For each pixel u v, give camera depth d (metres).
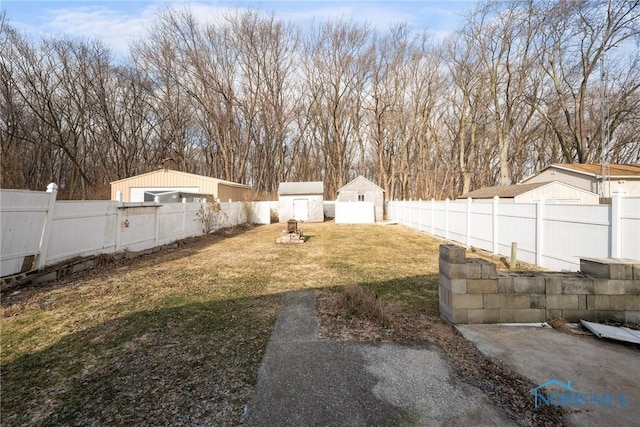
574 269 6.02
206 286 5.44
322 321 3.81
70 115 22.56
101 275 6.16
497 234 8.54
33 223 5.34
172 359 2.87
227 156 28.44
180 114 27.89
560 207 6.38
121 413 2.11
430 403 2.22
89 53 23.05
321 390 2.39
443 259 3.95
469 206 10.05
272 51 29.23
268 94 29.84
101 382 2.49
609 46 17.16
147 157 28.53
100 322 3.76
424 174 29.73
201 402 2.24
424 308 4.31
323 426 2.00
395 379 2.53
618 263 3.61
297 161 34.06
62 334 3.41
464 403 2.22
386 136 30.58
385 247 10.19
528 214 7.33
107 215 7.24
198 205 12.30
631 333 3.20
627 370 2.62
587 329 3.41
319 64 30.22
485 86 23.88
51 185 5.71
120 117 25.97
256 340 3.28
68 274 6.00
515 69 21.59
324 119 31.78
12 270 5.02
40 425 2.00
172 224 10.28
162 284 5.55
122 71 25.25
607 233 5.34
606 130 18.20
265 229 16.73
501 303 3.66
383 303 4.30
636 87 17.61
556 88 20.23
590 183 15.03
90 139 25.62
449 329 3.56
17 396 2.30
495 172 34.22
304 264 7.42
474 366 2.73
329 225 19.27
